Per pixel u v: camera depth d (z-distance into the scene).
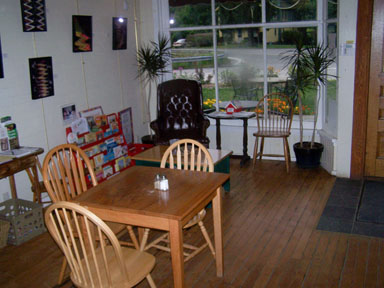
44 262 3.03
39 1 3.82
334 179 4.41
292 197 3.99
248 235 3.28
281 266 2.82
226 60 5.30
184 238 3.26
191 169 2.86
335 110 4.44
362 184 4.25
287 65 4.97
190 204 2.14
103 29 4.82
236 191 4.21
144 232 2.80
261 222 3.50
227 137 5.32
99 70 4.81
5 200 3.66
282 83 5.06
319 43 4.50
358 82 4.11
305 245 3.09
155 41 5.54
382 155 4.34
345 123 4.28
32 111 3.91
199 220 2.67
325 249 3.02
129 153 5.05
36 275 2.86
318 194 4.04
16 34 3.69
